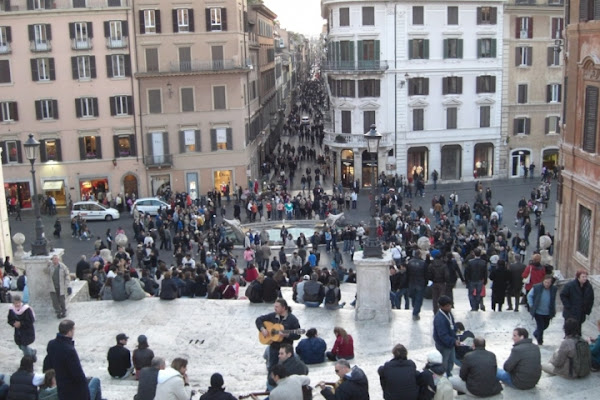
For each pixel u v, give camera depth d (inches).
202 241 1478.8
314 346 648.4
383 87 2437.3
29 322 674.2
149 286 1023.0
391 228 1584.6
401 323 806.5
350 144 2476.6
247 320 840.9
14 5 2166.6
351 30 2417.6
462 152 2544.3
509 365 521.0
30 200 2288.4
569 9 1086.4
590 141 996.6
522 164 2618.1
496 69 2496.3
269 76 3390.7
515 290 853.8
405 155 2496.3
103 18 2212.1
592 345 560.4
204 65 2292.1
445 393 464.1
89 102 2250.2
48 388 482.0
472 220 1729.8
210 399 440.1
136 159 2305.6
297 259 1311.5
